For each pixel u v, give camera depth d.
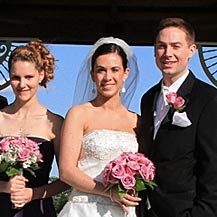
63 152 7.95
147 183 7.60
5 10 12.84
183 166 7.55
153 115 7.96
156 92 8.04
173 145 7.59
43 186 8.33
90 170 7.93
